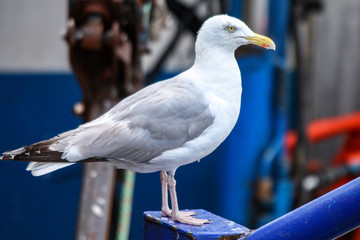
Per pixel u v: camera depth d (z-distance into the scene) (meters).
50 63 14.65
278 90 11.36
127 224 8.27
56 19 14.58
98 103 8.38
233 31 5.79
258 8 11.34
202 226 5.04
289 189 11.68
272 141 11.34
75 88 13.23
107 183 7.45
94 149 5.58
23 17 14.56
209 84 5.76
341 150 13.94
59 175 12.03
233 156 11.34
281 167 11.41
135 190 13.01
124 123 5.66
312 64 13.13
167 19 11.02
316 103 15.93
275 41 11.39
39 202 13.18
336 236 3.83
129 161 5.65
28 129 13.45
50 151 5.46
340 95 15.84
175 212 5.30
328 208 3.76
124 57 8.34
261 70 11.05
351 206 3.70
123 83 8.52
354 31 15.62
